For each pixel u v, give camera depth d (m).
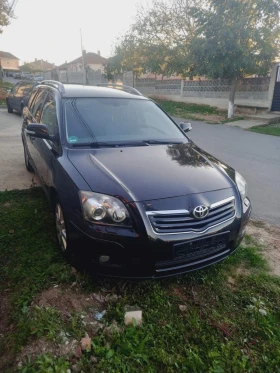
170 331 2.28
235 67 13.05
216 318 2.43
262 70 13.32
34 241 3.26
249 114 15.12
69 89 3.98
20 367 1.92
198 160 3.16
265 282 2.87
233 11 12.59
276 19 12.74
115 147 3.24
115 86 4.73
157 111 4.15
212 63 13.28
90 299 2.55
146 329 2.28
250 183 5.71
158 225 2.35
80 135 3.32
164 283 2.78
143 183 2.55
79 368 1.96
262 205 4.70
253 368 2.05
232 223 2.65
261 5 12.27
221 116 15.17
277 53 12.92
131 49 20.86
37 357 1.96
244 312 2.51
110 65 23.47
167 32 19.34
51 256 2.99
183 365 2.02
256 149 8.65
